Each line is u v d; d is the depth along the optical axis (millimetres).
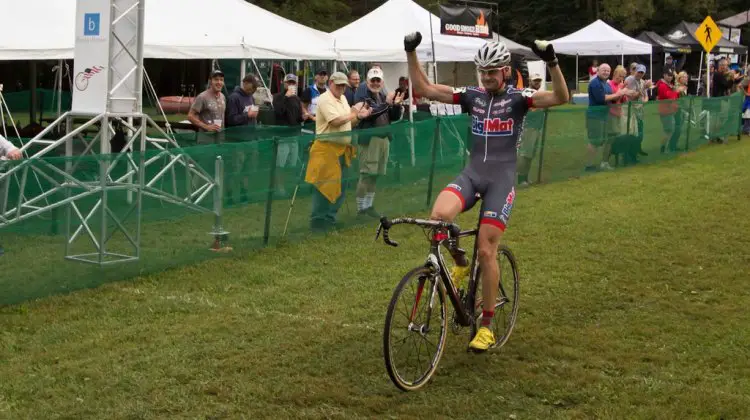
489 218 4527
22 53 9680
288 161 7816
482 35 14094
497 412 4090
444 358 4805
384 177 9023
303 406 4117
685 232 8438
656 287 6434
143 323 5445
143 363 4684
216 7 12023
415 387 4301
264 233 7660
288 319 5539
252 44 11438
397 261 7191
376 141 8781
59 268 6172
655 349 5020
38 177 6098
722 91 20125
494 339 4867
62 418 3959
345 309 5773
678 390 4348
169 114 20125
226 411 4047
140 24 7000
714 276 6758
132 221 6660
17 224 5980
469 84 22609
